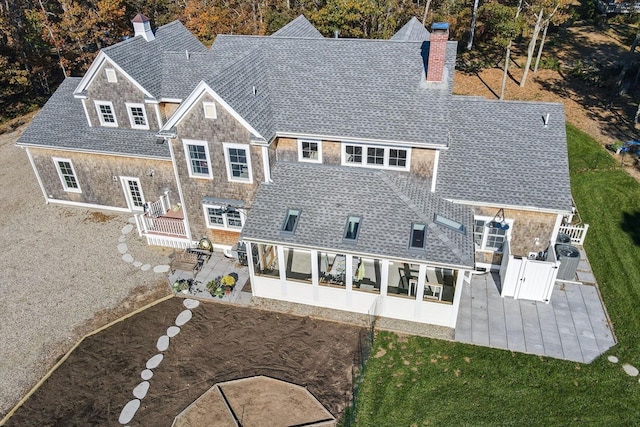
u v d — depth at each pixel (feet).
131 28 173.27
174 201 91.25
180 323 68.08
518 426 51.88
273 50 83.05
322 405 55.26
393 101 72.08
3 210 97.81
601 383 56.65
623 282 72.02
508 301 69.26
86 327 68.13
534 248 71.82
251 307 70.38
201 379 59.31
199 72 88.12
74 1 151.33
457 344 62.59
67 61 149.79
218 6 166.50
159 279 76.89
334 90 75.41
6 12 142.82
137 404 56.39
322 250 63.05
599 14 192.54
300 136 71.20
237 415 54.49
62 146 89.81
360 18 146.30
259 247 69.62
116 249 84.53
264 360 61.67
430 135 67.15
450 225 64.23
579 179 97.55
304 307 70.03
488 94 136.87
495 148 74.13
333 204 67.51
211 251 81.92
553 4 123.54
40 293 74.74
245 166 72.28
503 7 131.13
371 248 61.67
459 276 60.18
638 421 52.19
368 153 71.67
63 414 55.57
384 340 63.82
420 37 101.81
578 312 66.90
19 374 61.31
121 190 93.09
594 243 80.38
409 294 65.26
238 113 67.05
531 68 152.15
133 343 65.10
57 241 87.25
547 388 56.24
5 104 149.48
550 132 74.38
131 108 88.33
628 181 95.71
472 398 55.26
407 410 54.13
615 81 129.70
